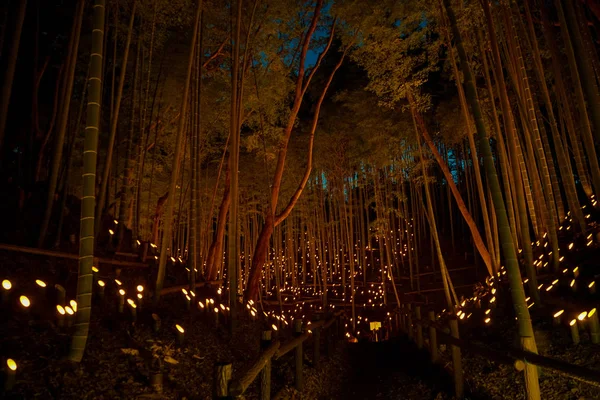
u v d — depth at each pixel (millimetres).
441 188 18609
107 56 7930
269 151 9289
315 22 9031
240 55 8547
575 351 4020
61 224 4777
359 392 5520
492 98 7062
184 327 4609
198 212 7184
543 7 7051
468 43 8141
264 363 2748
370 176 15367
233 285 5723
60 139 4531
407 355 6965
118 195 7176
